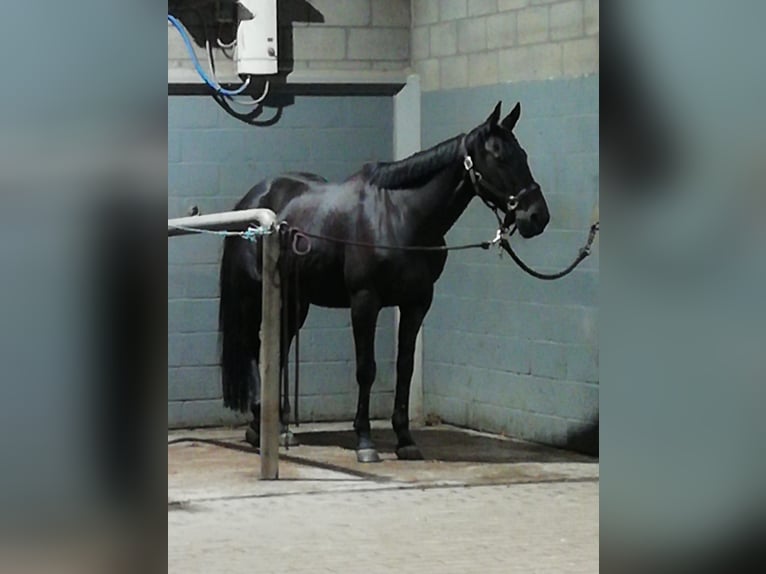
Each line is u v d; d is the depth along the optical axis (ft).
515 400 32.71
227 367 31.09
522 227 28.35
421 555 22.56
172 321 34.06
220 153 34.40
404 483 27.91
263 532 23.97
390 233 29.17
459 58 34.19
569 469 29.32
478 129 28.53
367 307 29.50
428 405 35.35
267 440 28.07
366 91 35.29
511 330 32.73
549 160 31.60
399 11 35.47
